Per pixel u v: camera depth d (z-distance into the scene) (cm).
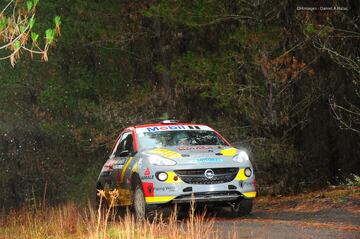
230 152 2716
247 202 2722
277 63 3922
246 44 4062
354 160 4875
